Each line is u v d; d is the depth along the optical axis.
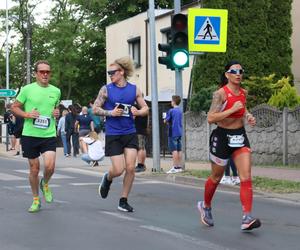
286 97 20.09
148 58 34.28
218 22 16.02
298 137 18.58
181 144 16.73
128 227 8.66
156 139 17.22
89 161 20.11
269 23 25.47
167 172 16.91
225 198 12.13
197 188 13.91
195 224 8.96
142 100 9.65
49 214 9.76
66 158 24.08
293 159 18.72
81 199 11.65
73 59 52.06
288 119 18.81
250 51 24.81
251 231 8.46
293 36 28.06
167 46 16.42
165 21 32.25
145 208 10.54
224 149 8.31
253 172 16.47
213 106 8.20
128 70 9.54
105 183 9.92
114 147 9.59
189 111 21.70
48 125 9.68
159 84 33.31
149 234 8.17
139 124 16.91
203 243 7.61
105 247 7.36
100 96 9.48
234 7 24.42
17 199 11.57
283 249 7.33
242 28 24.70
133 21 36.47
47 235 8.10
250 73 24.83
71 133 25.27
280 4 25.72
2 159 24.28
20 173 17.44
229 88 8.24
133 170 9.86
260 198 12.30
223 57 24.14
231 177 14.00
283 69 25.77
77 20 52.97
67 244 7.54
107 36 40.69
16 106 9.53
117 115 9.34
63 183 14.77
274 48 25.53
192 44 15.97
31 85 9.59
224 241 7.75
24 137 9.66
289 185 13.60
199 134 21.23
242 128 8.34
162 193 12.84
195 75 24.69
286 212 10.39
